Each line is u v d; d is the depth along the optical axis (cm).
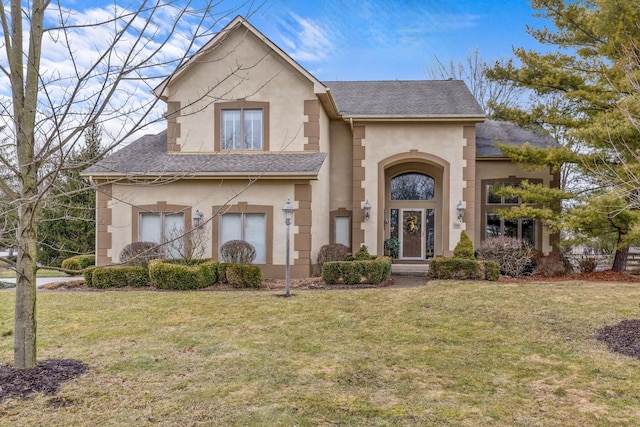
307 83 1623
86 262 1944
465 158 1731
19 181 530
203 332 808
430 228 1933
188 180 1527
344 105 1883
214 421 448
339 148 1892
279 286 1338
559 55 1714
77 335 785
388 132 1764
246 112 1642
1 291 1307
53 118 493
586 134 1450
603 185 1423
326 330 821
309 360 649
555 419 455
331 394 521
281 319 906
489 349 705
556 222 1598
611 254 2136
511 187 1722
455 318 906
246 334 794
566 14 1588
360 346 721
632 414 468
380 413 469
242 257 1431
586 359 652
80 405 484
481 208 1906
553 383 558
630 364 627
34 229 556
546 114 1773
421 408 482
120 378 568
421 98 1919
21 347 565
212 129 1641
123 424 440
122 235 1548
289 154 1617
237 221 1536
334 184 1880
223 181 1529
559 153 1627
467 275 1441
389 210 1947
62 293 1220
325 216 1780
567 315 912
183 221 1545
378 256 1662
